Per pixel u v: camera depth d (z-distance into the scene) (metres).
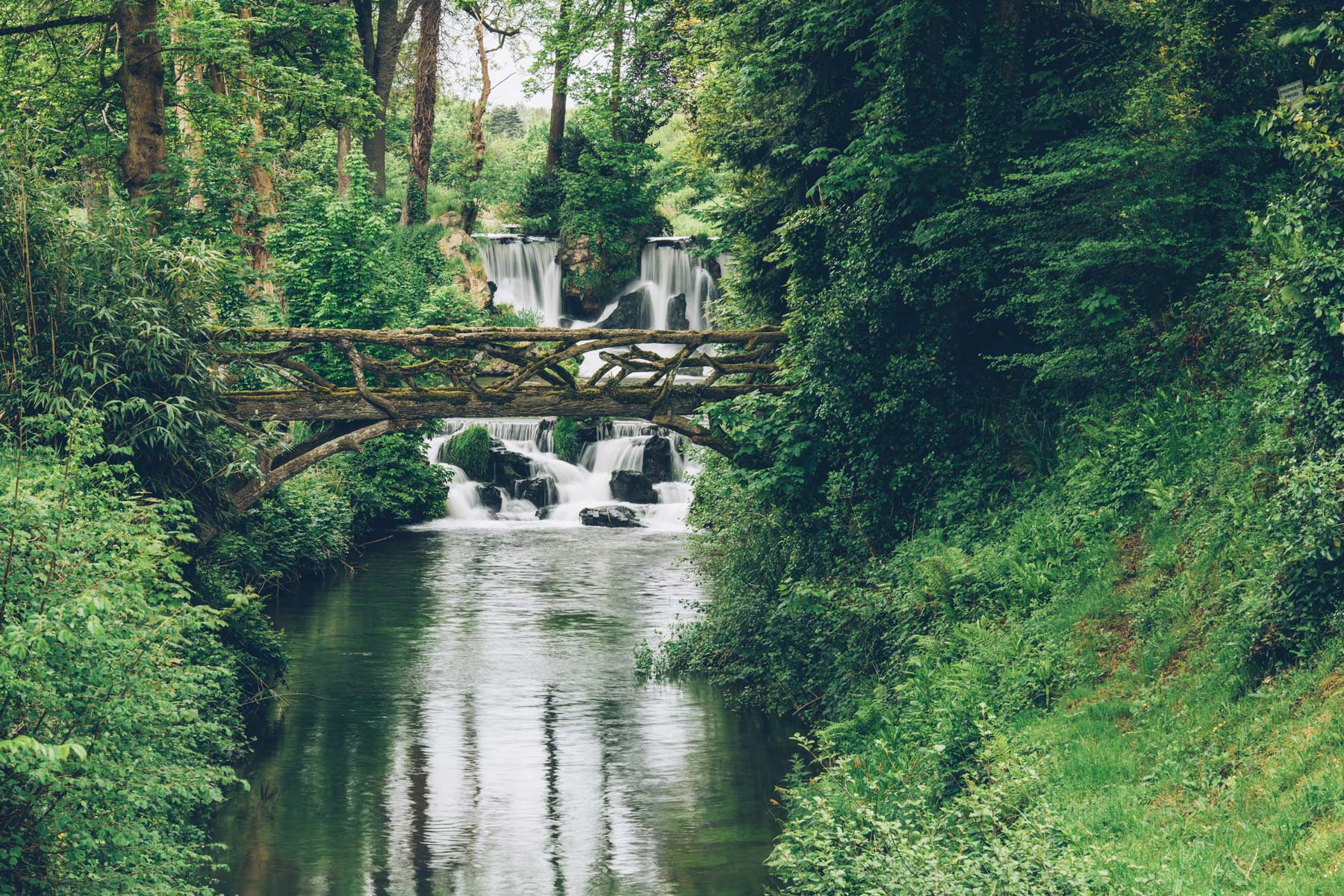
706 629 20.94
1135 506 14.41
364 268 30.03
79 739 8.73
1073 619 13.39
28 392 14.50
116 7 21.03
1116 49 17.83
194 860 11.84
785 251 20.53
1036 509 15.85
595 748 16.67
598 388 18.41
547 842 13.44
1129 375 15.94
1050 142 17.56
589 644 22.39
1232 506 12.60
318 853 13.09
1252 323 11.55
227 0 34.84
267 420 17.48
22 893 8.78
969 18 19.06
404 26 46.94
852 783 12.48
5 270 15.05
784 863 10.35
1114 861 8.61
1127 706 11.53
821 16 18.97
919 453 17.98
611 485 40.12
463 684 19.77
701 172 40.41
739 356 19.31
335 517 30.59
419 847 13.30
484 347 18.00
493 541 34.28
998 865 8.48
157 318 15.60
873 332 18.11
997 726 12.13
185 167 22.91
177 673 10.64
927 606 15.69
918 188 18.14
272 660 18.91
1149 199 15.22
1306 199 10.92
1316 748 9.18
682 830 13.81
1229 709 10.36
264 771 15.77
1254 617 10.84
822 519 18.53
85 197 18.17
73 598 8.98
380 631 23.25
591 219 50.38
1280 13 15.09
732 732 17.42
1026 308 17.66
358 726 17.58
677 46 30.58
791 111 21.08
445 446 40.22
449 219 47.81
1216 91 15.98
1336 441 10.58
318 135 50.72
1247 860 8.47
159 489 15.63
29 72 26.50
